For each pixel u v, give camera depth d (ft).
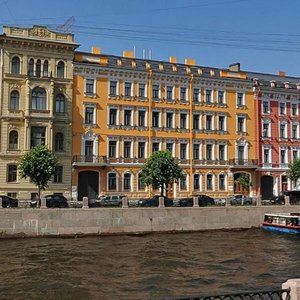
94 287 68.85
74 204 131.34
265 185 199.52
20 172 141.38
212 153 189.67
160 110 181.98
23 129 157.89
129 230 127.85
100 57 173.68
